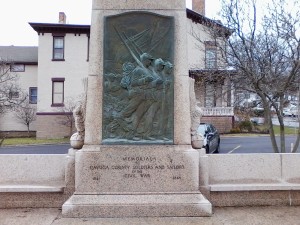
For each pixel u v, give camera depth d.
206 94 24.48
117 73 5.89
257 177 6.50
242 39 13.44
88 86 5.89
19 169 6.35
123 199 5.54
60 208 5.95
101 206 5.47
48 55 31.22
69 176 6.00
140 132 5.82
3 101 31.23
